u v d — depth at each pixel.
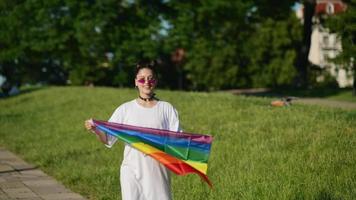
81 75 39.88
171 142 5.39
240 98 17.17
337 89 35.69
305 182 7.51
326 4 74.19
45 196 9.29
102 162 11.13
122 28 33.22
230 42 53.81
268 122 11.54
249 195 7.42
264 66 61.94
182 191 8.27
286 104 14.54
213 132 11.60
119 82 36.59
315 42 81.75
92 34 33.31
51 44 34.91
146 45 32.69
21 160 12.91
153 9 33.69
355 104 26.36
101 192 9.04
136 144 5.32
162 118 5.48
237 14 32.97
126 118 5.50
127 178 5.34
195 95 18.58
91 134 14.21
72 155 12.31
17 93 32.66
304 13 38.28
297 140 9.58
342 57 29.44
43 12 34.25
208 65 61.69
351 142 8.98
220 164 9.25
